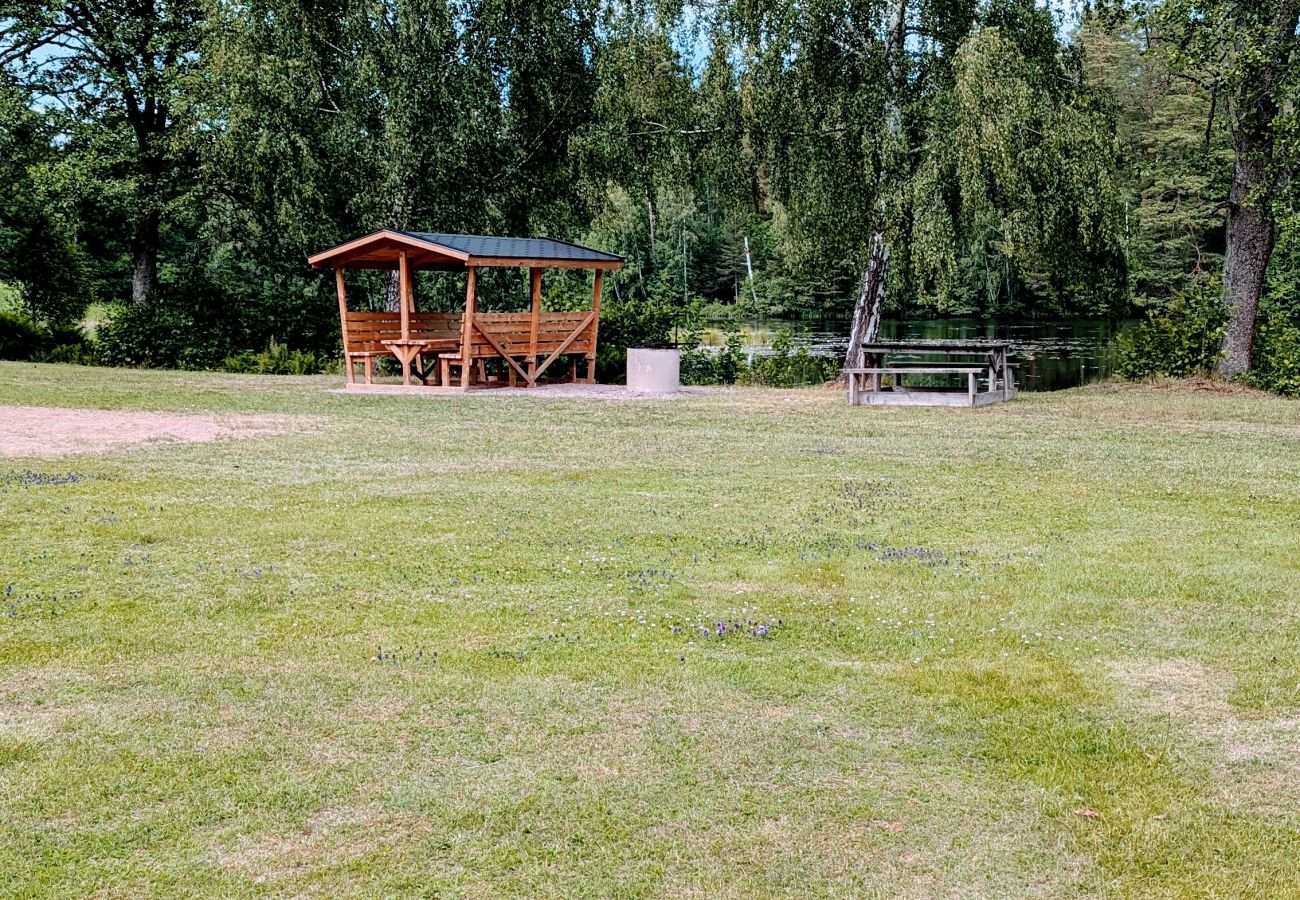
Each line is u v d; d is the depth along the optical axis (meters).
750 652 5.70
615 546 7.91
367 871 3.58
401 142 22.72
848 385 20.97
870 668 5.47
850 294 54.84
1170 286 43.59
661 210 59.66
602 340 24.61
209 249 30.47
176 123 25.78
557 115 24.83
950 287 19.22
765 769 4.34
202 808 3.97
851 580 7.05
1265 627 6.11
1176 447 13.04
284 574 7.01
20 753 4.38
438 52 23.03
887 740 4.62
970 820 3.95
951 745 4.57
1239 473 11.16
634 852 3.71
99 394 17.48
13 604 6.29
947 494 10.02
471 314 19.47
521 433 14.09
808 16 19.70
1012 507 9.43
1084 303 46.69
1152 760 4.42
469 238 20.02
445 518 8.74
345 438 13.34
